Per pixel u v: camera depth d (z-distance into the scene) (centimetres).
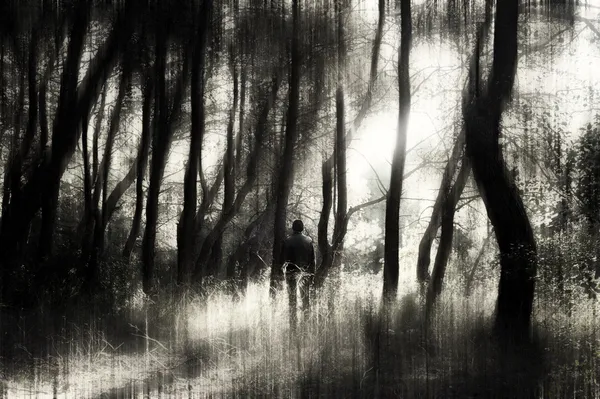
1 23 1986
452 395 823
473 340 1062
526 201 1516
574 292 1226
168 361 1060
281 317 1222
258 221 2612
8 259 1852
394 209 1545
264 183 2595
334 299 1337
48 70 2041
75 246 1981
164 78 2020
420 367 945
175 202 2972
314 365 960
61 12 2002
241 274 2408
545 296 1226
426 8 2012
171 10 2019
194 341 1147
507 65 1216
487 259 1856
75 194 2658
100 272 1845
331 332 1105
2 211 1941
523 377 882
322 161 2327
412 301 1406
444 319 1184
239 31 2289
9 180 1972
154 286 1805
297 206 2725
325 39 2172
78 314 1445
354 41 2212
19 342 1180
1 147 2152
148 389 899
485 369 916
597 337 1041
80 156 2633
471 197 2064
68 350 1133
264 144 2419
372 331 1114
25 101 2142
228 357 1047
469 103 1235
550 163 1564
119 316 1418
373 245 2819
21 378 971
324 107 2302
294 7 2095
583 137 1469
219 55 2344
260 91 2398
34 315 1430
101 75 1994
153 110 2166
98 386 927
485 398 812
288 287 1287
